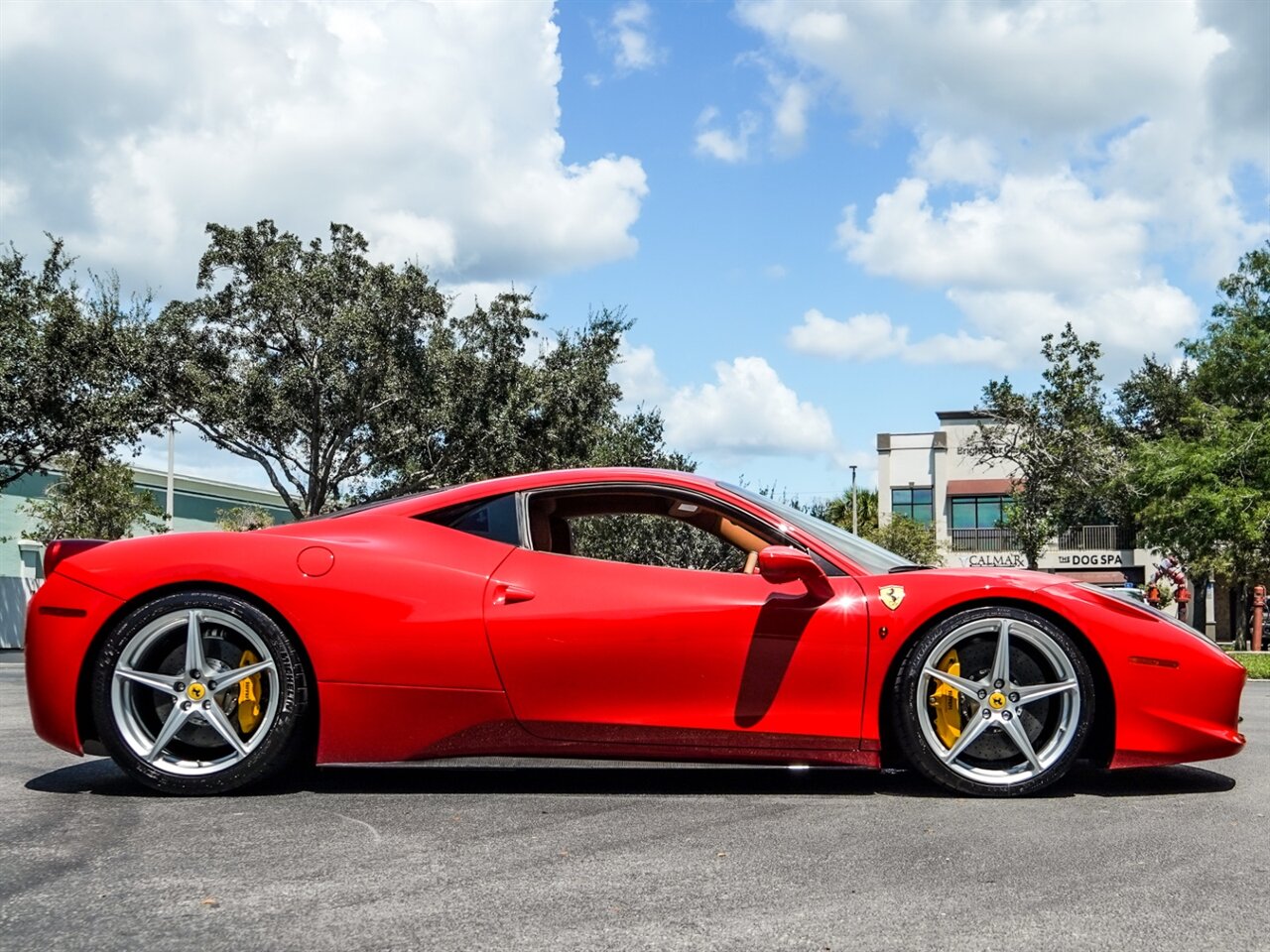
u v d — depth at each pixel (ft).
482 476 90.22
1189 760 12.46
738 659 12.32
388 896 8.36
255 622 12.28
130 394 79.61
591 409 94.38
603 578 12.66
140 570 12.50
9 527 120.78
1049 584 12.59
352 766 12.60
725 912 8.00
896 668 12.41
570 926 7.68
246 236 86.63
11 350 73.97
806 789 12.57
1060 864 9.34
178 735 12.37
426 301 86.28
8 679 32.78
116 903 8.18
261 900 8.26
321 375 85.15
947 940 7.41
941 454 157.17
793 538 13.06
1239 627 126.93
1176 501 89.61
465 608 12.44
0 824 10.78
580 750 12.46
